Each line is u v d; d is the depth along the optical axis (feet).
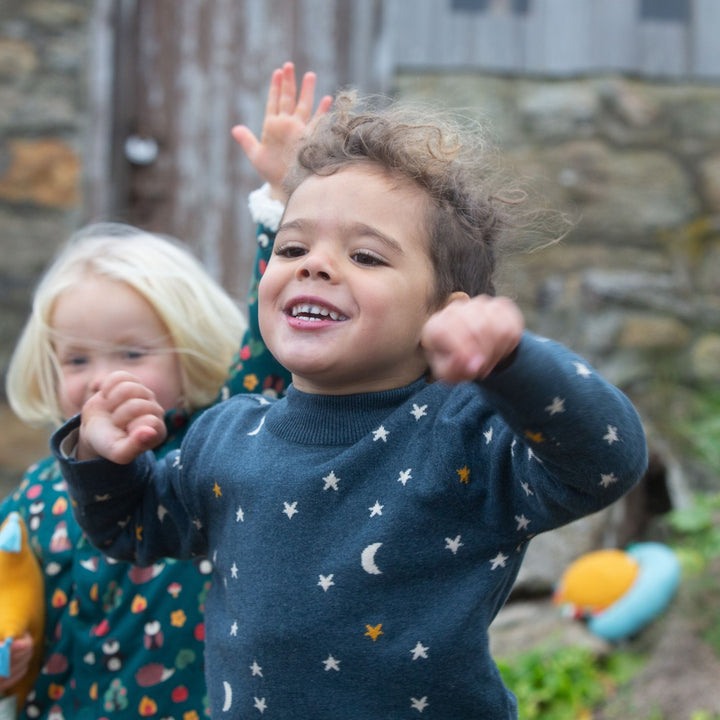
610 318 12.64
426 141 4.19
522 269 12.83
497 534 3.83
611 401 3.45
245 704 3.98
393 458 3.92
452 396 3.99
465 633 3.78
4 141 12.42
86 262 5.86
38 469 6.15
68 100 12.61
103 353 5.67
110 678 5.45
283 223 4.18
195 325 5.80
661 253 13.08
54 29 12.62
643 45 13.35
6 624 5.24
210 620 4.34
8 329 12.26
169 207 13.34
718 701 9.21
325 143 4.31
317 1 13.43
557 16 13.30
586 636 10.23
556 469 3.53
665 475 12.00
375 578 3.80
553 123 13.12
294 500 3.95
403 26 13.33
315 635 3.83
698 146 13.24
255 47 13.46
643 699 9.44
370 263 3.93
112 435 4.30
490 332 3.16
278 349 3.99
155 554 4.75
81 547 5.63
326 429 4.03
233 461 4.26
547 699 9.58
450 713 3.84
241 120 13.44
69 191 12.53
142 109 13.32
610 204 13.05
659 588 10.04
